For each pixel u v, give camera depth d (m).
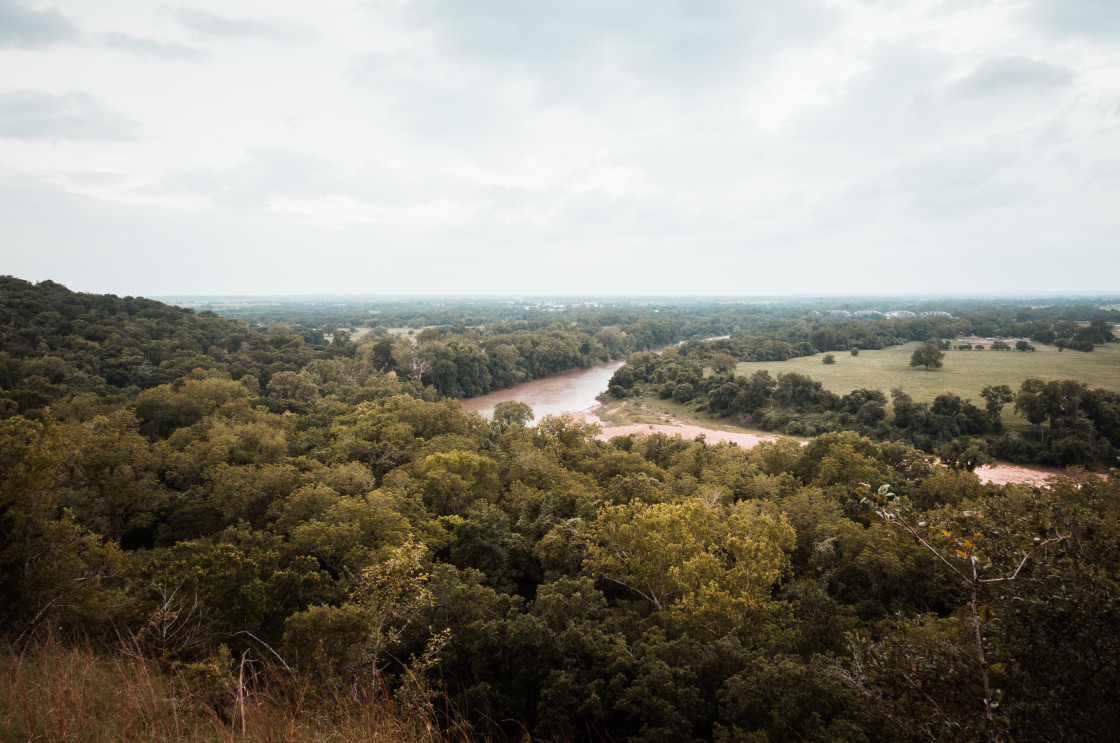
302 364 112.62
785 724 16.50
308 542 31.03
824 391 106.00
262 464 47.19
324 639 19.16
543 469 51.50
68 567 20.50
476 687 20.70
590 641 21.67
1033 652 8.41
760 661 19.23
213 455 48.03
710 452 65.06
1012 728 7.85
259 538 31.16
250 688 13.52
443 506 42.62
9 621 17.08
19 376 69.81
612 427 104.75
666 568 28.06
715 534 31.56
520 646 21.78
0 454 21.38
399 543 31.17
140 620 19.91
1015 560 8.82
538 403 126.44
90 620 18.52
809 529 38.19
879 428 91.06
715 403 112.88
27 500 19.98
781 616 25.80
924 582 30.06
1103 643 7.80
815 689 17.17
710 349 169.12
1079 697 7.94
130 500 39.94
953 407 89.50
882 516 8.52
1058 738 7.71
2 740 8.38
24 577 18.70
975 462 68.25
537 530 39.00
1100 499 36.75
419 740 10.90
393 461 51.88
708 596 23.75
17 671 10.41
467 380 131.50
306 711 11.25
